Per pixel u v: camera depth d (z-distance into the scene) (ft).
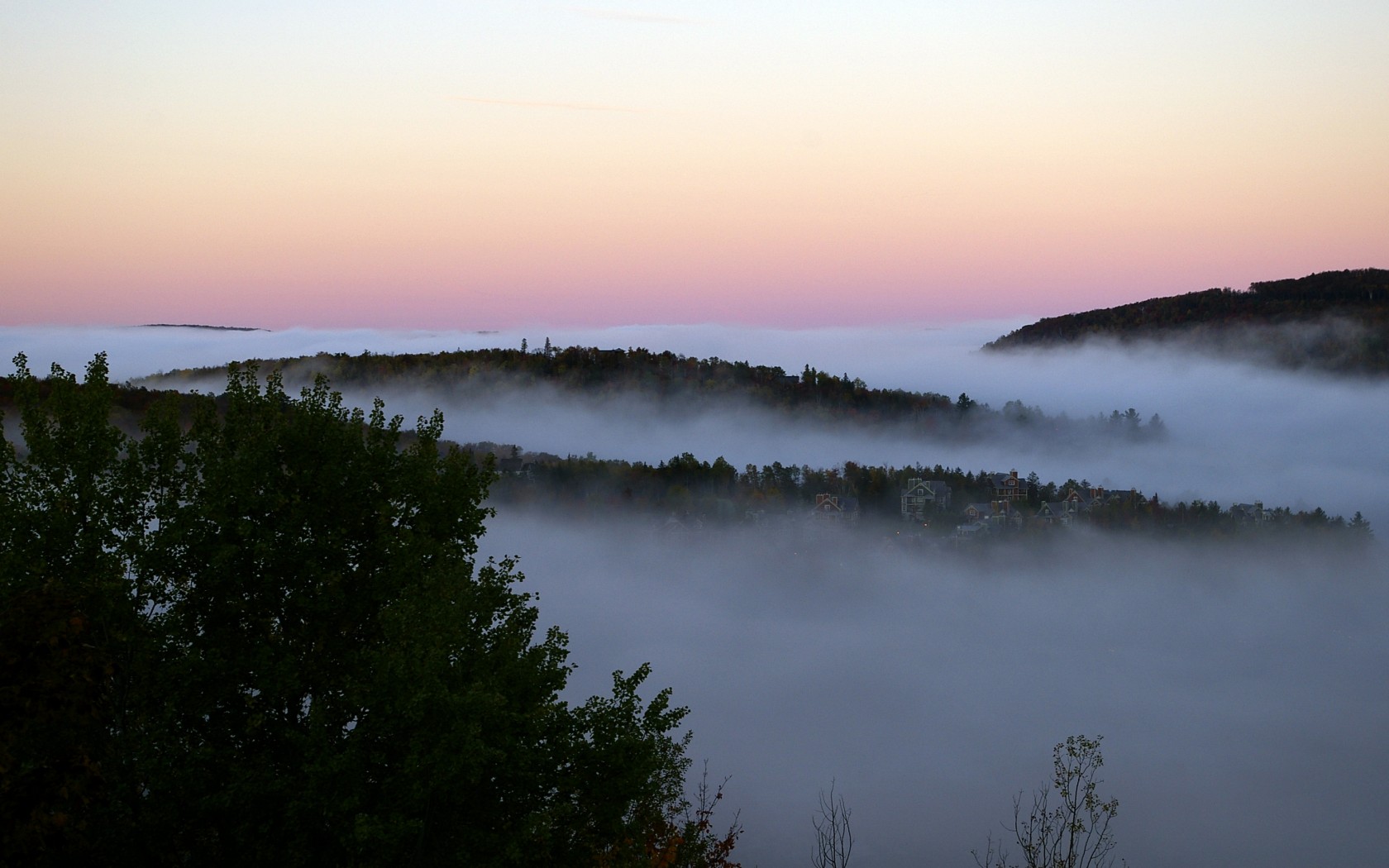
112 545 52.19
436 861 44.50
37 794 36.83
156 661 50.65
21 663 37.37
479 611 52.03
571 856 46.88
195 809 46.93
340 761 42.93
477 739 40.75
